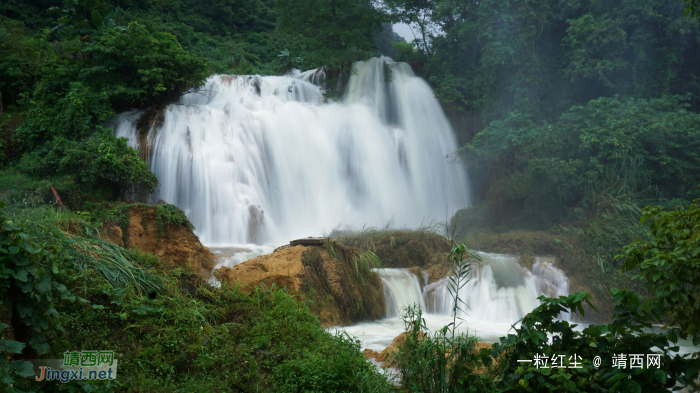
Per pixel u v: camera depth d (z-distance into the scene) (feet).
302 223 69.51
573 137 66.64
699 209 14.75
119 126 61.77
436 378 16.88
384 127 82.23
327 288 37.50
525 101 77.77
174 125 63.67
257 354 20.08
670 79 77.46
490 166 75.72
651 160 63.82
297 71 114.62
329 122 79.00
